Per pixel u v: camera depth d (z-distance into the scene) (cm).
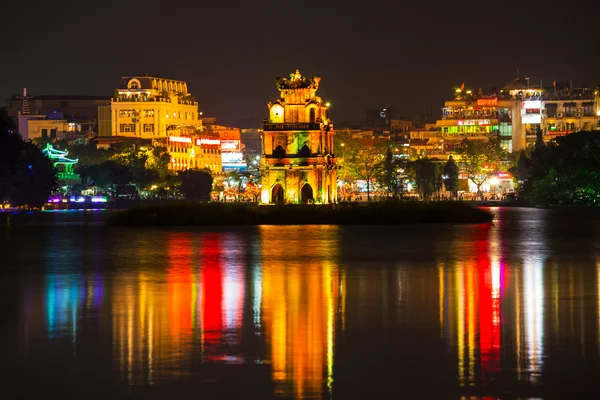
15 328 3969
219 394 2923
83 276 6050
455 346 3575
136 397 2892
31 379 3094
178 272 6278
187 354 3450
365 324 4047
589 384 3014
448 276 5931
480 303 4662
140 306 4594
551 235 10519
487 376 3119
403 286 5372
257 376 3130
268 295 4991
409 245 8800
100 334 3828
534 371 3181
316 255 7638
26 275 6131
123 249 8500
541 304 4619
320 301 4756
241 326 4006
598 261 7006
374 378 3100
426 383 3038
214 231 11581
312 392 2942
